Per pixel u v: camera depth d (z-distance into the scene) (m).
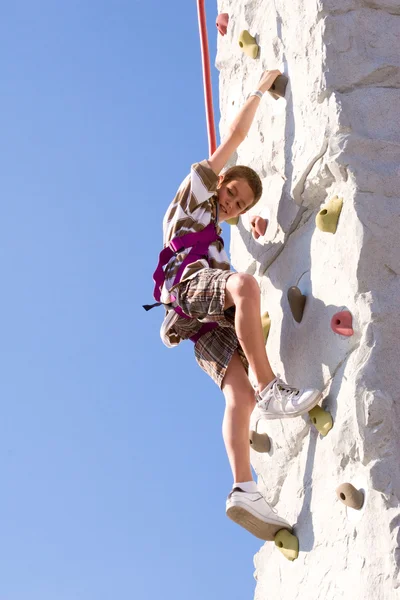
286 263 4.29
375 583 3.32
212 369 4.21
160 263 4.24
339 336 3.78
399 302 3.64
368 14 4.12
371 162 3.86
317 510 3.79
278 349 4.23
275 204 4.39
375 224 3.74
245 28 4.84
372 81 4.03
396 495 3.36
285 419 4.13
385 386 3.52
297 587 3.81
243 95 4.79
